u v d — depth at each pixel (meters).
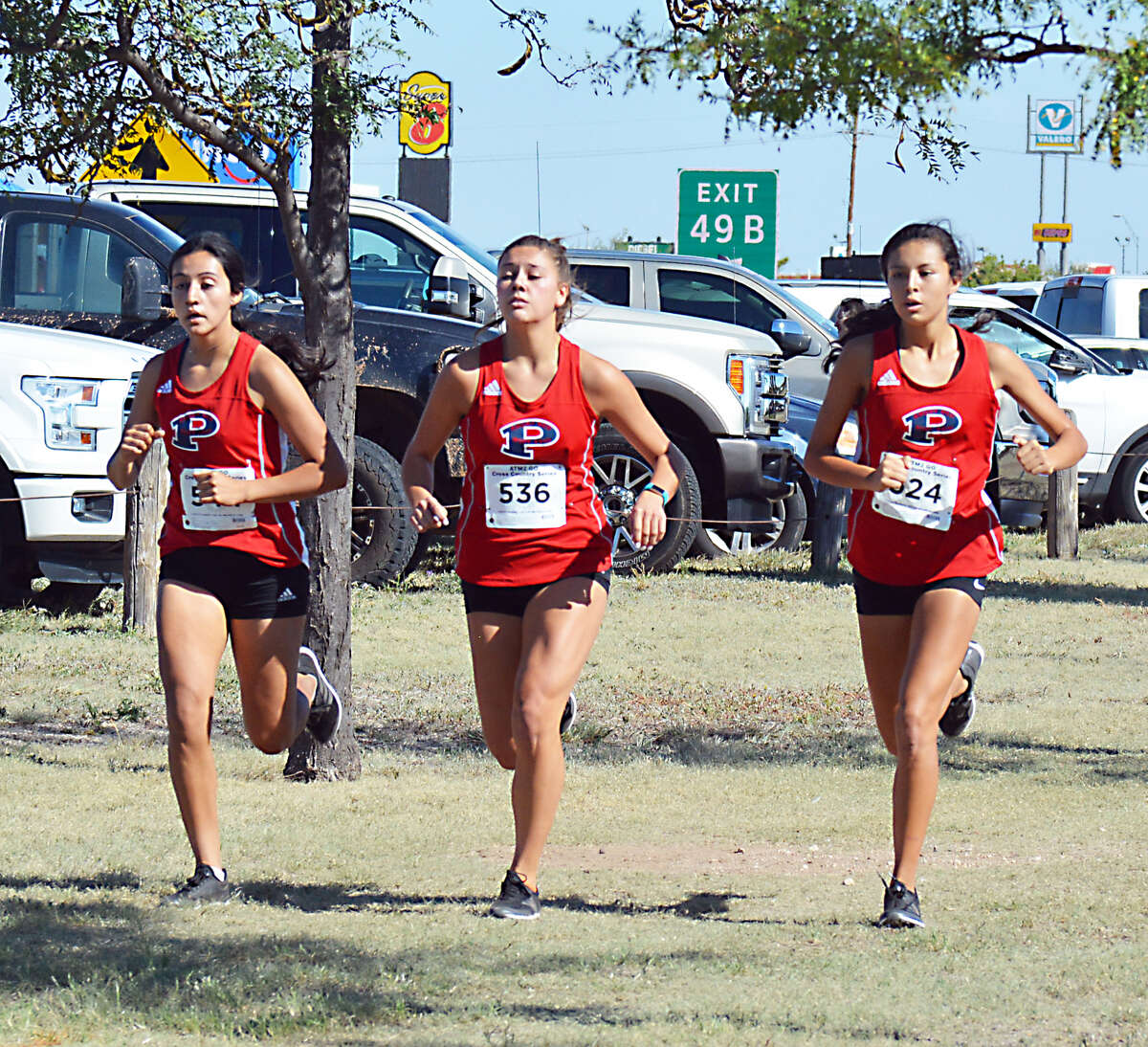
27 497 31.70
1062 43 14.55
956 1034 10.76
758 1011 11.17
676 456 39.53
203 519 14.43
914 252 14.05
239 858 16.48
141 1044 10.34
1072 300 68.88
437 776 21.59
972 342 14.36
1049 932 13.73
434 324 36.94
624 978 12.06
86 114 19.62
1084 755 22.70
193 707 14.38
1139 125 14.50
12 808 18.50
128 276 33.72
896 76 14.58
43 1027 10.59
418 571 39.44
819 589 38.38
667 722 25.81
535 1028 10.68
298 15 19.23
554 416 14.16
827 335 46.88
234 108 19.28
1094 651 32.19
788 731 25.12
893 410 14.28
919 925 13.91
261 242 38.41
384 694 27.31
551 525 14.27
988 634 33.91
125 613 32.19
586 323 39.75
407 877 16.08
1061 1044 10.55
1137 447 53.97
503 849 17.50
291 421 14.33
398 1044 10.33
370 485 36.56
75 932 13.11
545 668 14.06
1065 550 46.66
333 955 12.54
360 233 38.97
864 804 19.94
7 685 26.88
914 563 14.41
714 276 46.34
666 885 15.80
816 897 15.35
